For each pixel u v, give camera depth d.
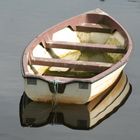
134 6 28.39
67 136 13.40
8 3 27.69
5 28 22.97
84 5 28.42
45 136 13.35
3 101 15.24
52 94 14.44
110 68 15.24
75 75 16.98
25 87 14.57
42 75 15.77
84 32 19.80
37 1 28.58
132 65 18.72
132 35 22.30
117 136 13.47
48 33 17.78
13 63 18.55
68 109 14.84
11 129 13.64
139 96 16.08
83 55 18.73
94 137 13.38
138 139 13.32
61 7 27.62
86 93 14.37
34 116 14.41
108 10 27.39
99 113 14.77
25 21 24.33
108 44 19.31
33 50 16.44
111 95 15.99
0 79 16.91
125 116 14.69
